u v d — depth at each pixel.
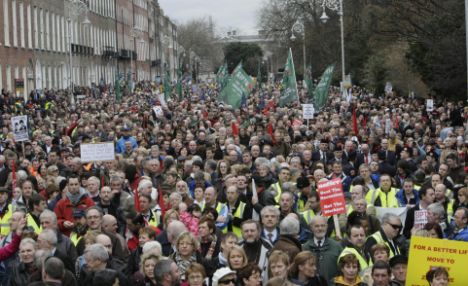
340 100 54.34
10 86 64.44
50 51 77.69
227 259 11.38
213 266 11.82
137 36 129.38
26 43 69.38
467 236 13.41
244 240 12.47
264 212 12.95
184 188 16.52
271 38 103.62
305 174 18.88
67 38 84.19
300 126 30.88
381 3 58.41
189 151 24.97
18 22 67.38
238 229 15.48
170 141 27.66
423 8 51.72
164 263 10.34
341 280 10.78
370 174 19.34
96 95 78.56
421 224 14.41
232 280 9.91
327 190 13.72
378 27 57.50
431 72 50.72
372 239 12.45
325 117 36.62
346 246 12.48
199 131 29.52
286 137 26.52
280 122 30.17
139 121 37.84
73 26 88.38
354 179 18.25
